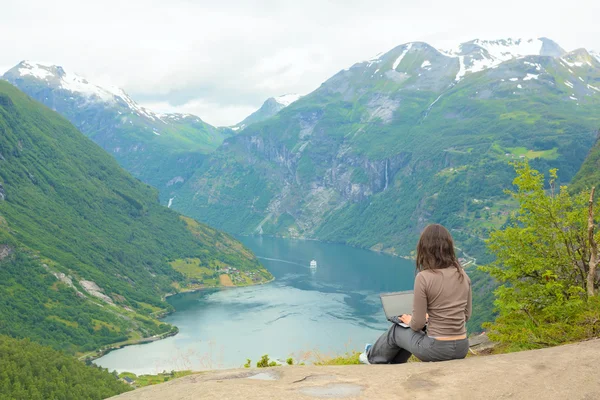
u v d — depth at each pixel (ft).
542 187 55.98
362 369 23.38
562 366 21.80
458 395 19.38
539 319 46.70
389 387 20.45
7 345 359.25
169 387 22.57
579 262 55.67
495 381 20.47
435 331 24.25
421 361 25.54
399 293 27.73
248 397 19.60
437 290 24.06
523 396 19.11
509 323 47.32
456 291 24.20
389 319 26.63
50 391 297.33
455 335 24.13
